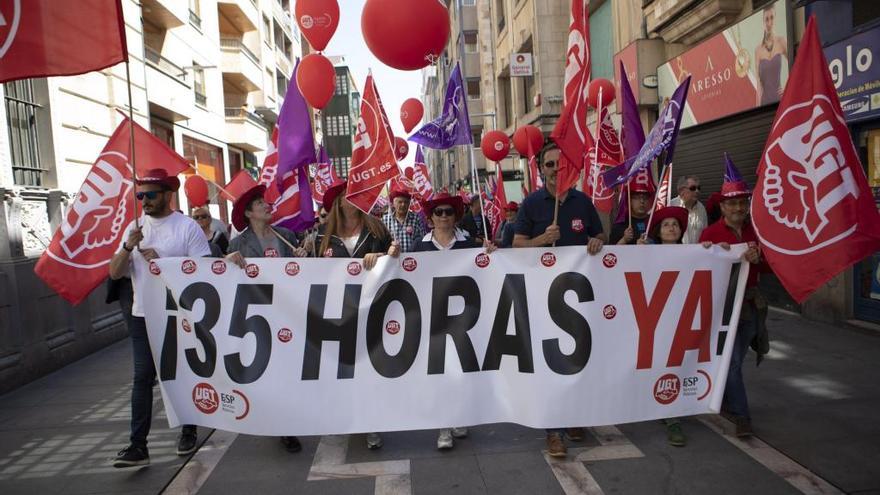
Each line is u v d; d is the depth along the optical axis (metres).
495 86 26.91
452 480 3.56
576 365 3.74
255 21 25.22
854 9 6.32
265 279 3.84
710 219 5.32
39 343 6.34
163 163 4.42
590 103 5.90
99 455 4.17
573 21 4.09
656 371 3.79
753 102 7.91
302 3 5.15
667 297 3.81
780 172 3.49
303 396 3.78
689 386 3.82
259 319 3.82
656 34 10.45
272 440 4.30
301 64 5.23
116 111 10.38
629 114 4.97
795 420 4.20
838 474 3.41
